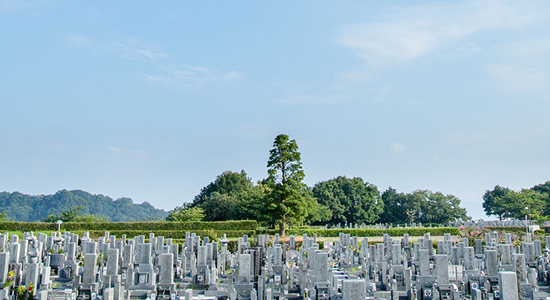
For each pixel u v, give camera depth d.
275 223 77.19
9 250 37.25
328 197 109.75
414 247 42.06
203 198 109.44
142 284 27.11
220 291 29.27
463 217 115.19
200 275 31.02
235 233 63.81
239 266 27.75
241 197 89.19
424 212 116.69
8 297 24.11
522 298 24.86
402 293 27.58
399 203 121.25
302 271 29.03
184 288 30.19
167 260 27.44
